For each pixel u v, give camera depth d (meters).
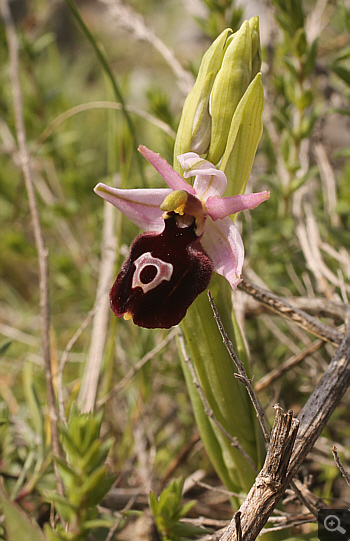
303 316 0.14
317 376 0.18
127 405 0.19
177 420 0.19
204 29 0.19
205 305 0.13
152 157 0.12
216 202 0.12
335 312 0.15
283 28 0.17
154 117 0.20
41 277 0.16
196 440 0.16
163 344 0.16
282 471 0.11
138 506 0.16
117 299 0.13
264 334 0.20
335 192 0.20
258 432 0.13
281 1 0.17
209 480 0.18
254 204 0.12
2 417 0.15
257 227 0.20
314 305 0.15
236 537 0.11
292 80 0.18
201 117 0.13
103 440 0.18
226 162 0.13
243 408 0.13
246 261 0.19
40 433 0.15
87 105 0.20
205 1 0.19
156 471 0.18
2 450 0.15
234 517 0.11
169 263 0.13
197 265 0.13
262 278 0.20
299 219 0.18
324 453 0.17
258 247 0.20
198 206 0.12
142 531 0.15
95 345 0.17
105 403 0.16
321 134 0.20
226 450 0.14
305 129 0.18
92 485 0.11
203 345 0.13
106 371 0.17
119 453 0.18
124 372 0.19
